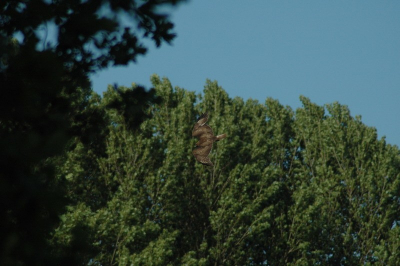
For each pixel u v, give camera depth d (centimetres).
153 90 3953
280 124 14388
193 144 12431
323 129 14250
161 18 2706
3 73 1864
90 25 2236
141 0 2653
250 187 12506
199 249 12062
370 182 13200
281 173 13662
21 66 1850
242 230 11744
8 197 1758
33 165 1825
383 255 12412
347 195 13350
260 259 12525
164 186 11481
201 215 12325
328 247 12688
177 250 11956
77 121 3834
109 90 10881
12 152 1742
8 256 1814
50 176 1909
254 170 12431
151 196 11594
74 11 2388
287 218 13038
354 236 13125
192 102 13638
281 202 12962
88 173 11638
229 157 12538
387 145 14062
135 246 11112
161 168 11606
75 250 2331
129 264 10088
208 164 3362
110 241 10225
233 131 12756
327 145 13975
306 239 12344
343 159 13762
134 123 4078
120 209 10688
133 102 3900
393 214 13100
